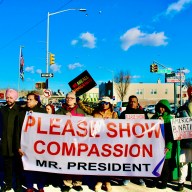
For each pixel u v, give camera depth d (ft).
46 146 16.55
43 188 16.84
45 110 18.25
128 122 16.96
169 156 17.35
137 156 16.79
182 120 16.75
